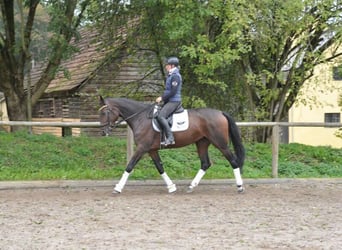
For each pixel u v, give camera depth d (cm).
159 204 1016
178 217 904
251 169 1373
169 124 1080
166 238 762
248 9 1343
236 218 903
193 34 1422
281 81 1552
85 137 1561
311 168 1410
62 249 701
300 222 880
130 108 1110
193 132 1104
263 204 1034
